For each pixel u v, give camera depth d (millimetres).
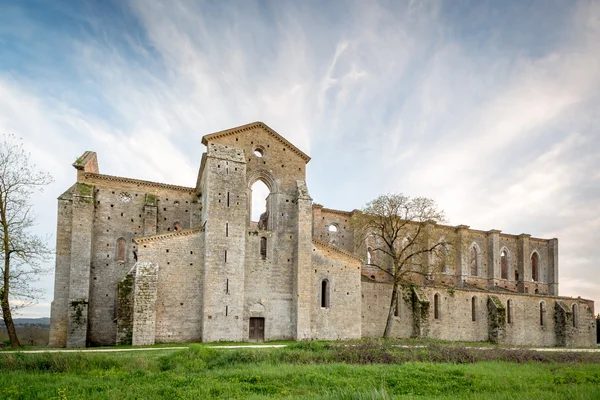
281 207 51188
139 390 19734
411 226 69500
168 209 53000
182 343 42719
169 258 44719
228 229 46719
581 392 18562
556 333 69500
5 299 39625
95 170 58688
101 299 48062
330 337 49781
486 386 20984
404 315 57719
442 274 71375
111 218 50156
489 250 76500
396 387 20984
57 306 45719
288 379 22609
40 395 18656
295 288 49188
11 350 35062
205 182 49344
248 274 47969
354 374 23719
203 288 45156
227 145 49281
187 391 19750
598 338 81812
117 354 30578
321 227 63594
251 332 46844
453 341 54750
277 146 52406
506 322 64938
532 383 21766
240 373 23875
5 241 39906
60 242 47125
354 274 52812
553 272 80875
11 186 41062
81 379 22203
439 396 19016
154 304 42500
